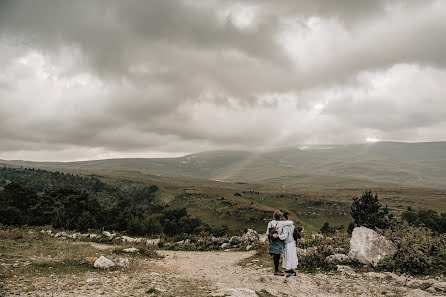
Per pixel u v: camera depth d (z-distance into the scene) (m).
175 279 9.72
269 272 11.54
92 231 26.34
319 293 8.09
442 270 10.14
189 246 21.56
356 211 33.75
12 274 8.78
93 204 81.62
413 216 68.50
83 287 7.78
